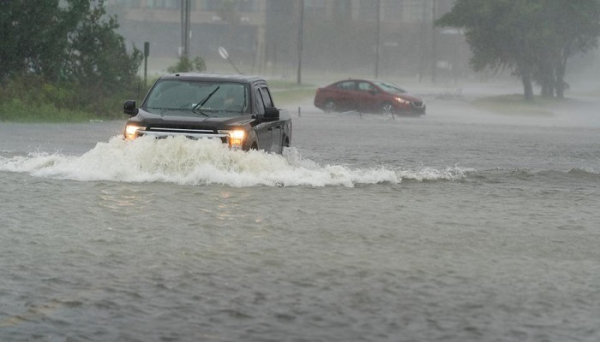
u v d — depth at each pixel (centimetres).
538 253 2006
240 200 2633
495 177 3491
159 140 3008
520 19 15288
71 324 1370
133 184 2891
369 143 5350
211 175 2964
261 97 3372
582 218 2536
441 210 2611
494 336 1356
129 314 1430
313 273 1742
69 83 6906
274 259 1862
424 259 1906
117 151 3047
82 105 6825
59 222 2225
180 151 2992
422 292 1614
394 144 5325
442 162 4231
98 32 7275
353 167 3862
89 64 7212
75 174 3025
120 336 1316
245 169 3009
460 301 1558
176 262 1811
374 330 1372
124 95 7294
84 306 1470
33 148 4144
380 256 1925
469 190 3095
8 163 3256
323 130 6588
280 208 2519
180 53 11538
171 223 2244
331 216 2423
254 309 1474
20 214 2325
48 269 1723
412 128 7231
